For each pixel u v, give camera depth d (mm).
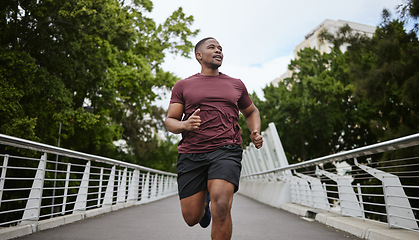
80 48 16625
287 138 31578
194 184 2492
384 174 4805
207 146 2449
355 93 17078
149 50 23172
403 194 4656
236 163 2426
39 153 16266
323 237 4848
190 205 2508
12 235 4426
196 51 2750
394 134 16047
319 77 29656
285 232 5363
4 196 15547
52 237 4590
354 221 5535
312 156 34906
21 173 16281
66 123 15875
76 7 14234
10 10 14867
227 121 2531
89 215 7328
